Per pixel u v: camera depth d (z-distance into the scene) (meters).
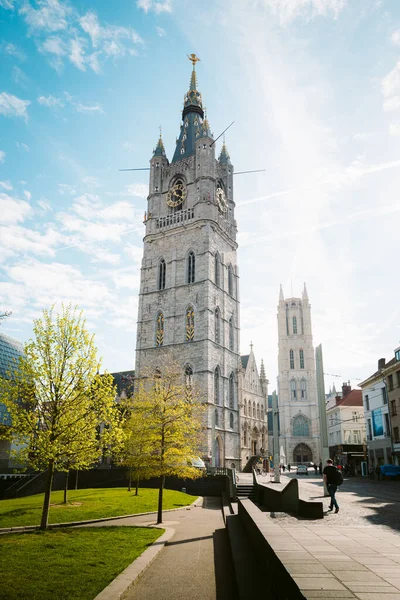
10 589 10.72
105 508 27.86
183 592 11.40
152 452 26.61
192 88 89.81
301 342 140.00
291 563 7.48
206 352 65.06
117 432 24.84
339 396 102.56
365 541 9.65
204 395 62.84
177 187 79.19
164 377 45.56
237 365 75.19
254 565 11.48
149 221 78.38
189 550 16.48
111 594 10.46
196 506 33.12
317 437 129.62
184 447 27.66
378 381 64.25
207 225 72.00
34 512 25.12
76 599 10.15
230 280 78.19
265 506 21.81
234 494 32.88
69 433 22.20
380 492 32.22
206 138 77.31
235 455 69.50
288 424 132.12
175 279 72.44
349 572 6.91
